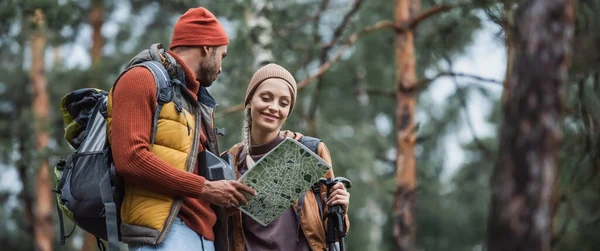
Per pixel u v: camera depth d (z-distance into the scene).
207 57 4.18
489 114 17.44
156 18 17.83
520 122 4.31
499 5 7.06
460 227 18.88
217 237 4.22
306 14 12.49
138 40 17.39
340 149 13.95
